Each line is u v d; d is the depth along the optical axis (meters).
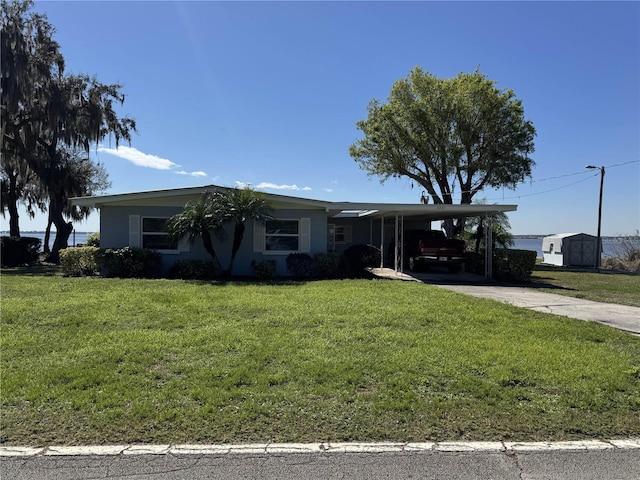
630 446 3.41
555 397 4.27
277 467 3.04
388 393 4.27
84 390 4.21
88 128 22.33
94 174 29.08
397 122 28.11
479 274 17.67
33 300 8.66
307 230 15.70
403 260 18.33
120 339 5.91
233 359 5.16
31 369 4.75
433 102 26.80
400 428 3.62
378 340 6.11
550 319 8.04
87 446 3.28
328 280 13.61
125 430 3.49
